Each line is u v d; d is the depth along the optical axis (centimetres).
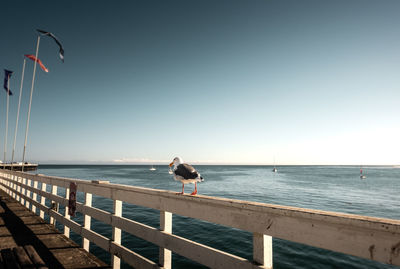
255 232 194
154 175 7356
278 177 6806
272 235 182
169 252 273
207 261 223
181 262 862
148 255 904
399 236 126
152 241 290
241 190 3297
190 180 311
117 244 337
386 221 132
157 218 1511
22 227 545
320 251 966
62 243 442
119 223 343
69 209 479
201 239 1118
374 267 836
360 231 141
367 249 138
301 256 919
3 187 1233
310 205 2144
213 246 1031
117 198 362
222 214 222
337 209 1975
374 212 1877
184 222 1420
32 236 482
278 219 180
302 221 167
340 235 149
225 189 3425
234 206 211
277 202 2300
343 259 895
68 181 498
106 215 374
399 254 125
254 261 192
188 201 256
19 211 717
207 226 1330
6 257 301
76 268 338
